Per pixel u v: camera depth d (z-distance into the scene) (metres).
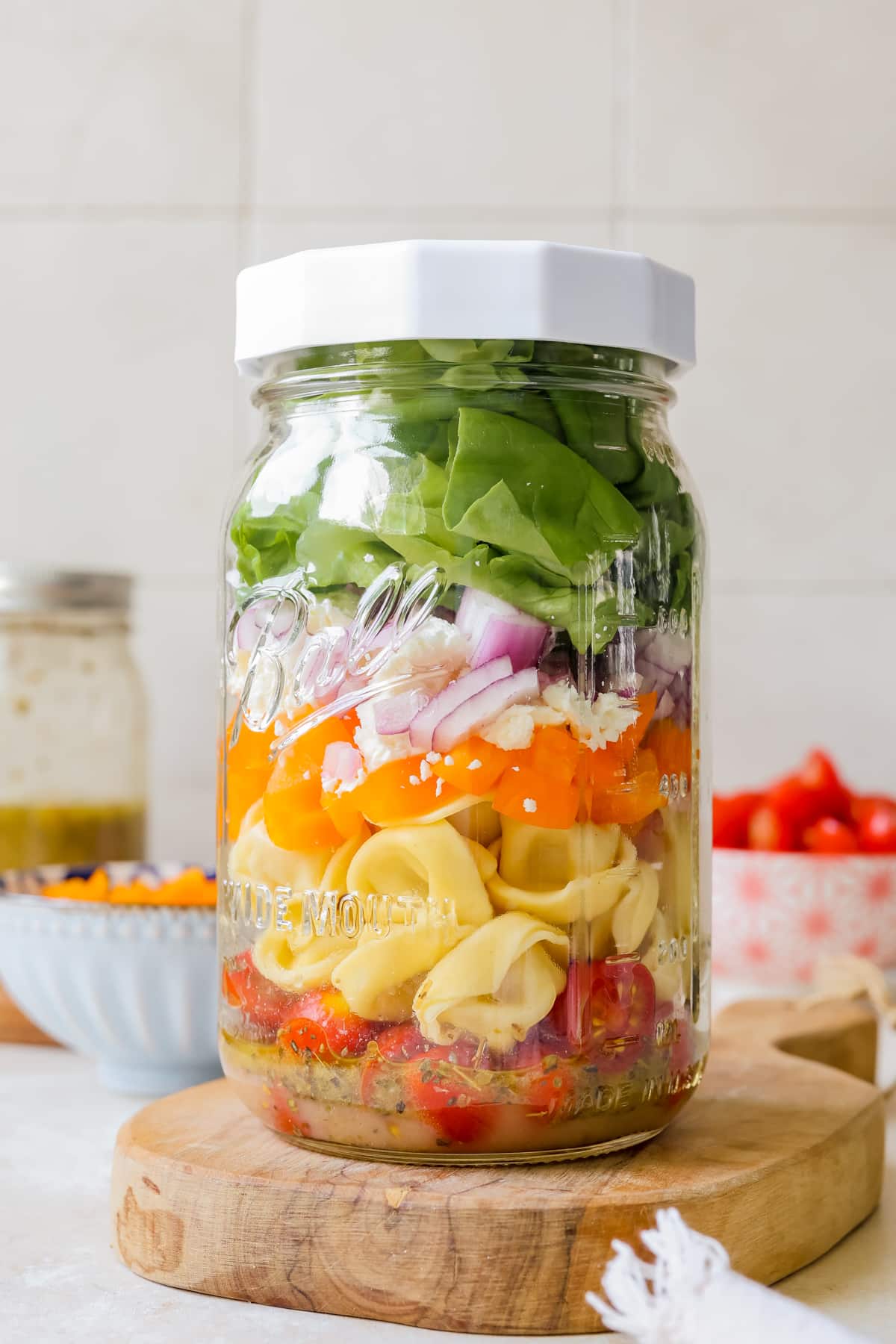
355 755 0.45
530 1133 0.46
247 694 0.49
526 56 1.20
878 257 1.21
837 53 1.20
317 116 1.20
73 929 0.71
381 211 1.21
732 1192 0.46
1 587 0.98
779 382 1.21
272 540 0.49
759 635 1.22
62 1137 0.69
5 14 1.21
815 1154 0.50
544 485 0.45
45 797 0.99
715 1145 0.51
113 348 1.22
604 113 1.20
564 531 0.45
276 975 0.48
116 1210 0.51
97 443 1.23
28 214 1.22
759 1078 0.62
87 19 1.21
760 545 1.22
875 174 1.20
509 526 0.44
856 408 1.21
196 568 1.23
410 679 0.45
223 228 1.21
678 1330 0.37
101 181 1.22
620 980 0.47
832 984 0.82
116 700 1.03
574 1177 0.47
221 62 1.21
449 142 1.20
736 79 1.20
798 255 1.21
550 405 0.47
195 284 1.22
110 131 1.21
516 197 1.20
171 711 1.23
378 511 0.45
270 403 0.52
